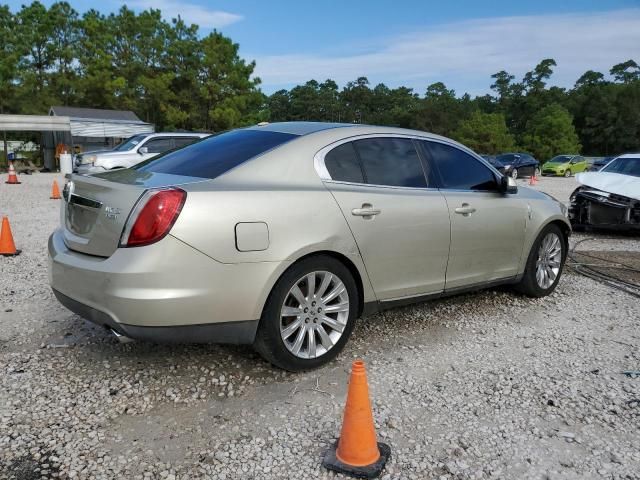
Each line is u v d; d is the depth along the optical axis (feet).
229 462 8.79
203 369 12.09
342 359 12.82
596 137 315.17
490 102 394.73
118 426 9.79
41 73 147.64
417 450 9.20
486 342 14.12
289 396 10.98
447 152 15.20
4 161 104.99
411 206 13.32
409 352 13.33
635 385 11.74
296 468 8.66
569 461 9.00
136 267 9.86
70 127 98.17
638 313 16.80
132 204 10.18
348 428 8.60
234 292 10.53
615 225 30.68
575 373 12.31
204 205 10.27
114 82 138.82
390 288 13.25
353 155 12.99
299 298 11.53
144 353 12.85
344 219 11.96
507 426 10.02
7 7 140.56
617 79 390.83
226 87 143.84
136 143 53.52
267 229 10.82
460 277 14.98
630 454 9.23
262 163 11.69
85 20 155.84
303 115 406.00
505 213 15.93
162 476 8.41
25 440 9.27
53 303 16.43
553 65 351.05
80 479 8.31
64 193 12.50
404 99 414.00
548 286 18.13
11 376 11.57
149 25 151.74
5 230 23.06
